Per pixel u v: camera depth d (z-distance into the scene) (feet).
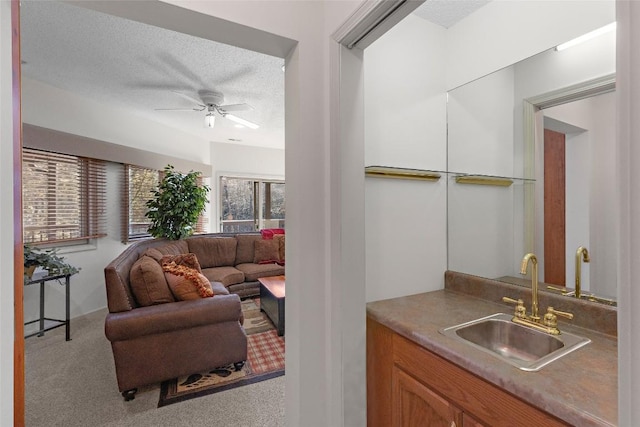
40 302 9.89
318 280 4.35
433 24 5.93
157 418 6.15
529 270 5.02
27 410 6.37
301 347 4.19
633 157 1.49
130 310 6.92
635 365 1.48
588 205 4.29
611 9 4.05
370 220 5.16
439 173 5.88
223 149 19.67
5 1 2.04
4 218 2.01
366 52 5.15
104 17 6.91
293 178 4.34
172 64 9.17
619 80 1.54
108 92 11.43
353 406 4.26
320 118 4.34
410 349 4.10
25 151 10.31
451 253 6.01
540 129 4.83
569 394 2.63
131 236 14.16
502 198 5.32
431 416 3.79
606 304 4.04
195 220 14.88
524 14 4.97
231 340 7.61
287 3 4.09
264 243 16.29
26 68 9.45
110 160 12.78
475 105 5.63
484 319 4.43
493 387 3.10
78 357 8.66
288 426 4.51
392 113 5.41
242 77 10.09
